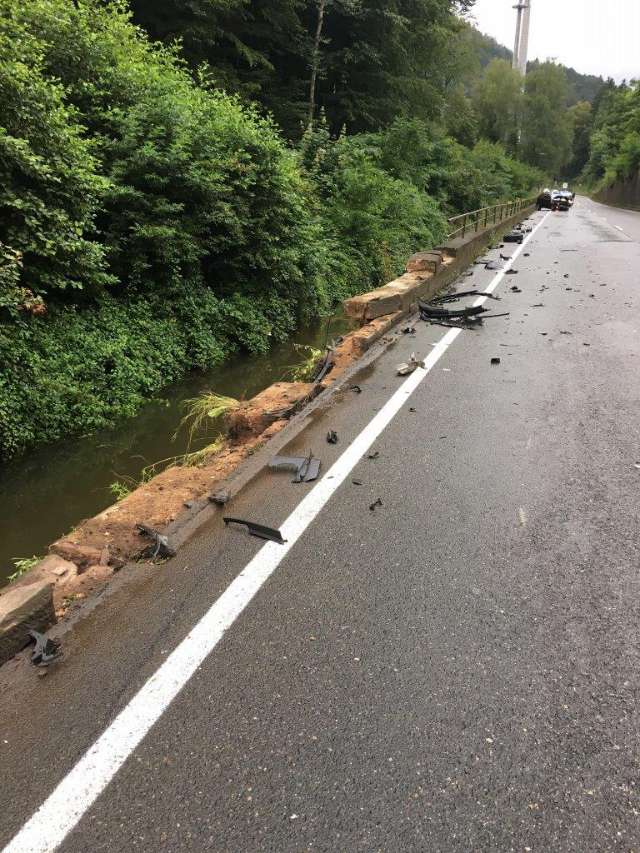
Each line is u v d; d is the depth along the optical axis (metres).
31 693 2.44
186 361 9.32
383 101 26.02
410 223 20.69
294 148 18.59
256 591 3.07
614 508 3.83
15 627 2.63
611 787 2.03
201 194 9.86
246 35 20.98
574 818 1.92
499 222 25.17
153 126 9.31
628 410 5.55
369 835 1.87
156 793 2.02
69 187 7.55
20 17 8.57
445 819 1.92
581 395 5.98
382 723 2.28
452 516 3.77
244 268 11.40
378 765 2.11
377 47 25.47
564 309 10.19
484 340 8.27
